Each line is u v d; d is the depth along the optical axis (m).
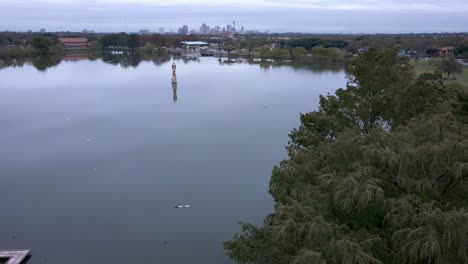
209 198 50.53
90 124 88.88
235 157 66.31
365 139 22.95
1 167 62.22
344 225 18.48
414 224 17.48
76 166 62.50
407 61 42.59
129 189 53.69
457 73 132.00
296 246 18.22
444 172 19.41
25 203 49.91
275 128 85.44
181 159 65.50
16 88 136.50
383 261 17.72
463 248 15.99
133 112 101.12
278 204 24.36
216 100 117.12
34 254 38.94
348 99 38.31
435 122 22.58
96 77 167.75
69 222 45.12
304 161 27.25
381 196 18.09
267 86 144.25
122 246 40.16
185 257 38.00
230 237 41.19
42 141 75.81
